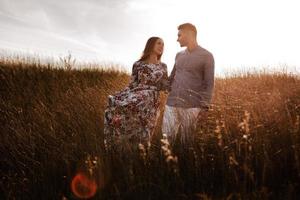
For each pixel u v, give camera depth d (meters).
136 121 4.83
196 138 3.97
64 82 10.25
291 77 8.84
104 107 6.56
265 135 3.66
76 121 5.72
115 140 4.55
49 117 6.18
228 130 3.92
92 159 3.97
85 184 3.54
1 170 4.41
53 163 4.14
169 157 3.07
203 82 4.62
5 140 5.06
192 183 3.29
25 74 10.62
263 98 5.11
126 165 3.68
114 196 3.30
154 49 4.88
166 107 4.75
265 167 3.18
